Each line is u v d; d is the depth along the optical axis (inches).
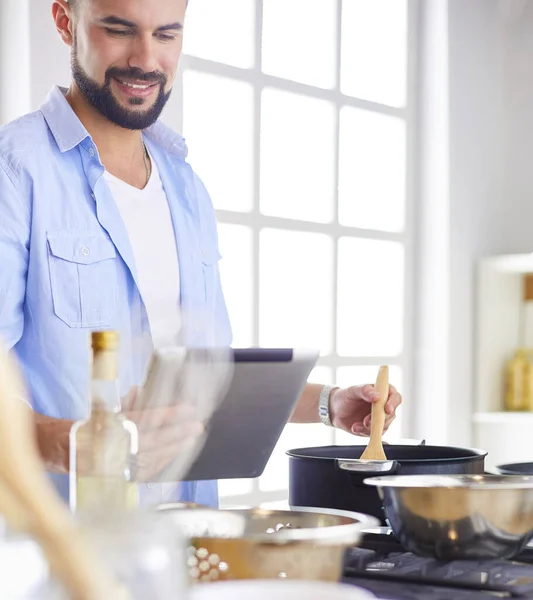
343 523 36.2
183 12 71.7
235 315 122.3
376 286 141.3
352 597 26.0
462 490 38.6
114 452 31.9
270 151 126.2
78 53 70.6
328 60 134.1
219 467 47.4
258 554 31.8
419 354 146.6
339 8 134.9
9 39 95.9
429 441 145.3
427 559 40.7
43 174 67.1
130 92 70.1
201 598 26.0
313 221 131.3
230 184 121.6
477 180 149.8
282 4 127.5
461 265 147.0
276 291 127.5
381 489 41.1
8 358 18.4
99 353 32.0
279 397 47.3
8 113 96.1
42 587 18.5
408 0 145.4
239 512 37.8
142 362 36.8
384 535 44.7
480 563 39.3
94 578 18.5
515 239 153.8
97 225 68.3
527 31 153.5
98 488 31.7
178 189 75.1
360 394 63.7
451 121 145.9
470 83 149.0
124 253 69.0
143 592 19.7
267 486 126.6
